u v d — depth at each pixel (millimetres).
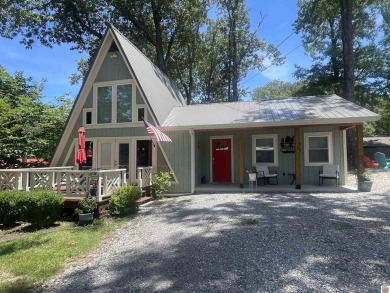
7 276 4055
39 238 6082
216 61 28688
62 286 3641
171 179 11289
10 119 12500
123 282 3607
